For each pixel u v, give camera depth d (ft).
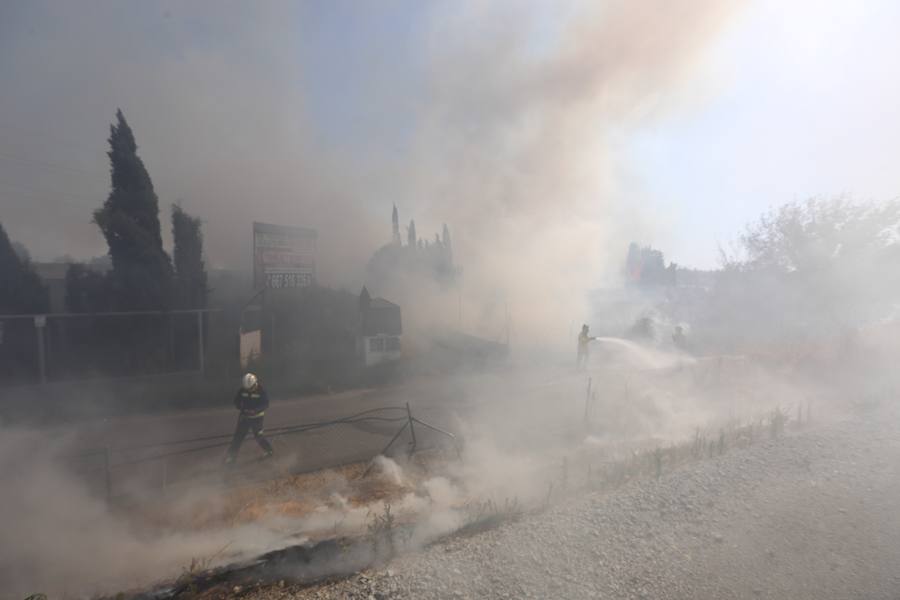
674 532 15.74
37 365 50.72
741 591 12.46
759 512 16.67
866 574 12.82
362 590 13.70
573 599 12.47
